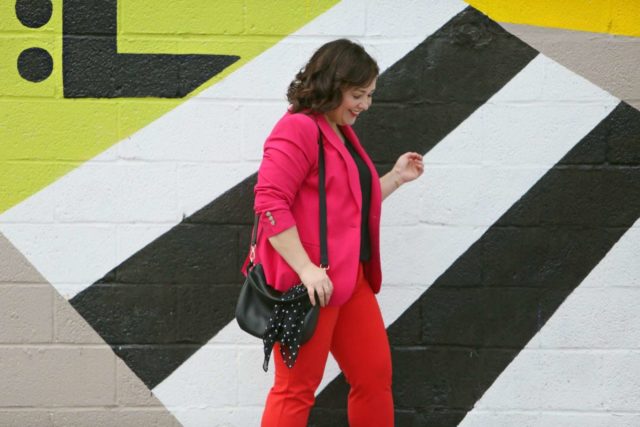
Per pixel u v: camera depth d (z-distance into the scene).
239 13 5.11
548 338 5.28
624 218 5.21
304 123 4.07
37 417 5.25
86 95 5.12
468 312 5.28
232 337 5.27
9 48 5.08
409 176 4.77
